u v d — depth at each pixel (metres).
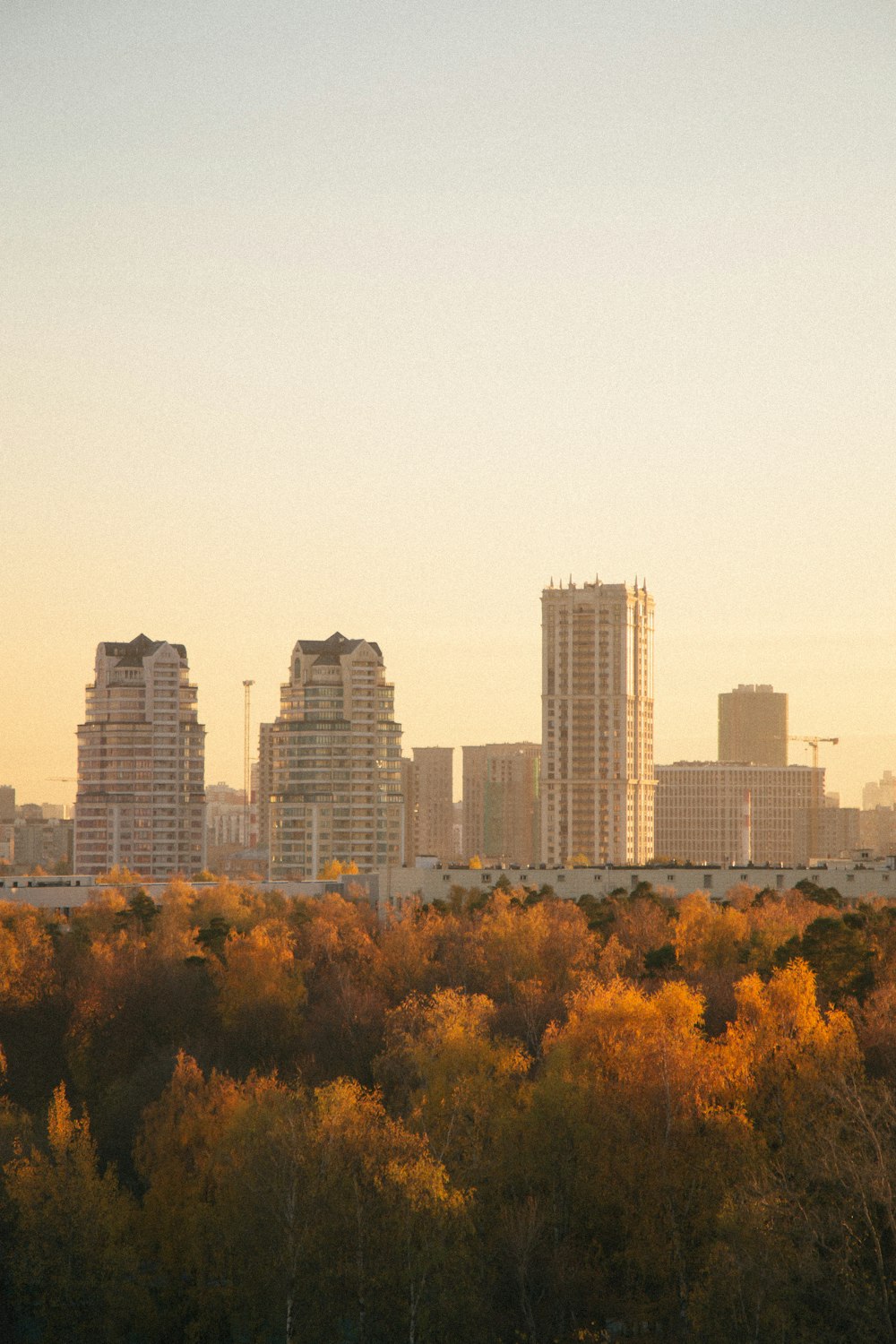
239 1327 178.75
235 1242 176.88
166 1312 186.38
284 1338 176.25
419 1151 181.38
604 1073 197.50
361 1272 169.75
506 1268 175.25
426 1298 171.00
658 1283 176.38
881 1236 154.62
